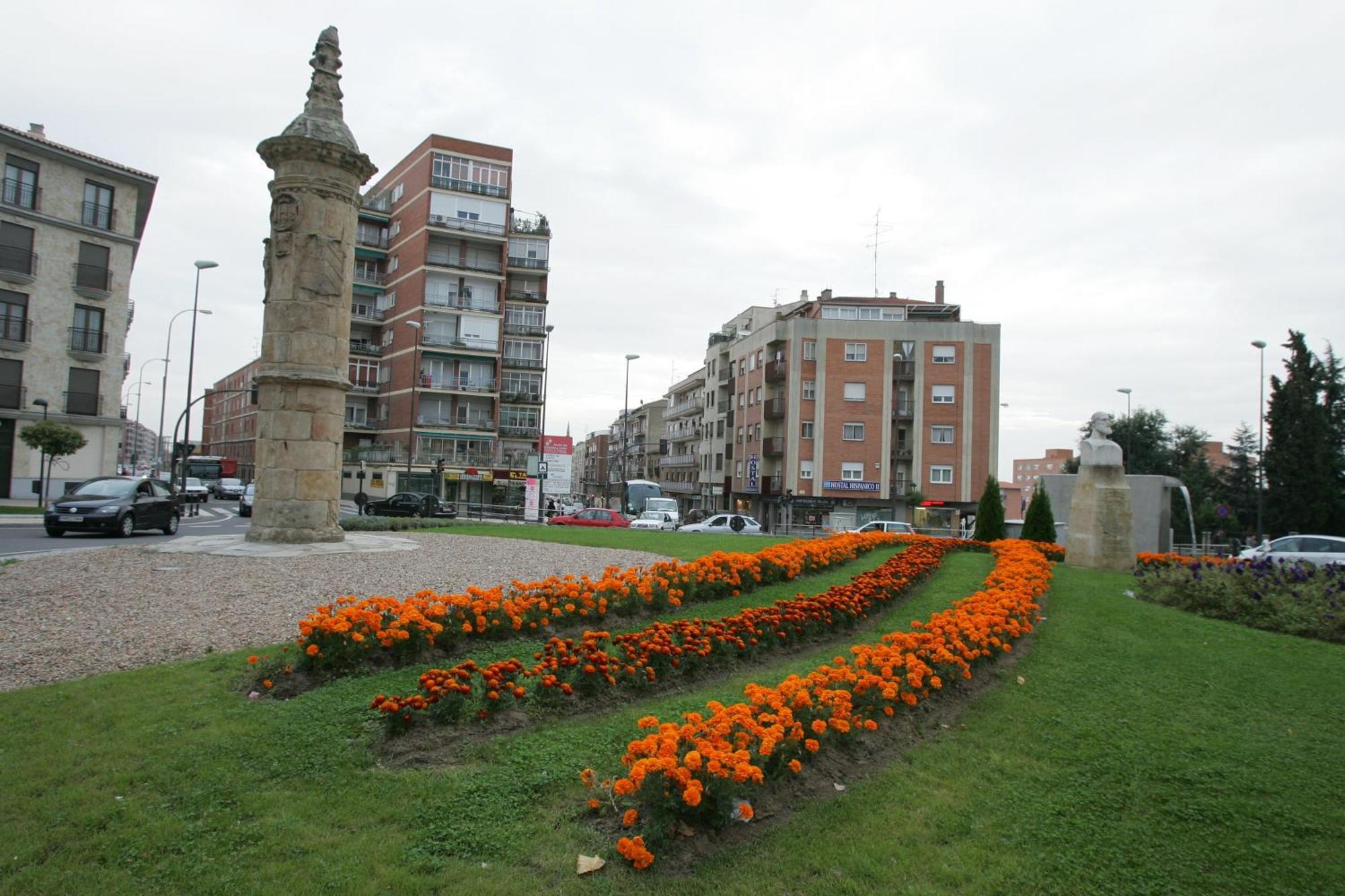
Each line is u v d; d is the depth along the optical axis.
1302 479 44.06
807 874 3.87
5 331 38.22
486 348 60.88
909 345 54.34
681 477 84.31
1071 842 4.30
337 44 15.95
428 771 4.66
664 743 4.09
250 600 9.23
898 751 5.45
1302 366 45.34
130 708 5.39
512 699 5.57
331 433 15.45
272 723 5.14
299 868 3.68
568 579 8.91
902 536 21.78
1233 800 4.86
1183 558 15.65
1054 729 5.99
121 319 42.34
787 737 4.73
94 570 11.14
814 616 8.56
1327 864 4.17
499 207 61.12
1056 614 10.40
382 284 65.50
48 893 3.43
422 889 3.55
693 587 10.08
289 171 15.05
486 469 59.50
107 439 41.88
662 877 3.72
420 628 6.72
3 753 4.68
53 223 39.59
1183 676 7.66
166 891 3.47
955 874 3.93
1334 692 7.31
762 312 70.06
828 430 54.19
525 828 4.07
